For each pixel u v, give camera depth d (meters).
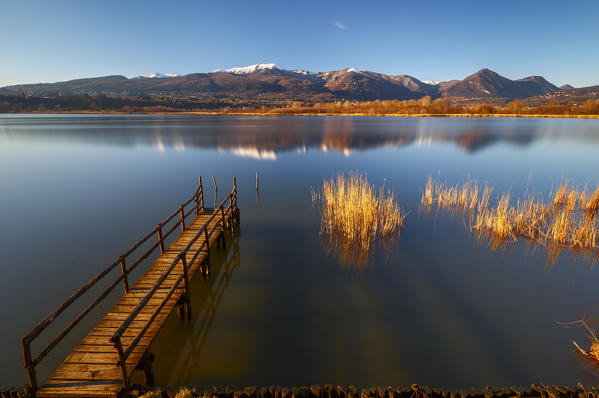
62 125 91.19
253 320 8.45
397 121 99.50
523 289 9.90
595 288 9.91
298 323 8.30
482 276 10.70
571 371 6.68
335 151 40.19
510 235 13.98
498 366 6.84
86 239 13.84
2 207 18.47
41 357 4.88
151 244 13.31
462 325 8.22
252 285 10.23
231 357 7.13
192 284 10.34
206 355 7.19
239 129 73.44
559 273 10.82
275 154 38.47
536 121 92.31
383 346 7.44
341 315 8.63
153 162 33.62
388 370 6.73
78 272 11.02
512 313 8.70
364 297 9.50
